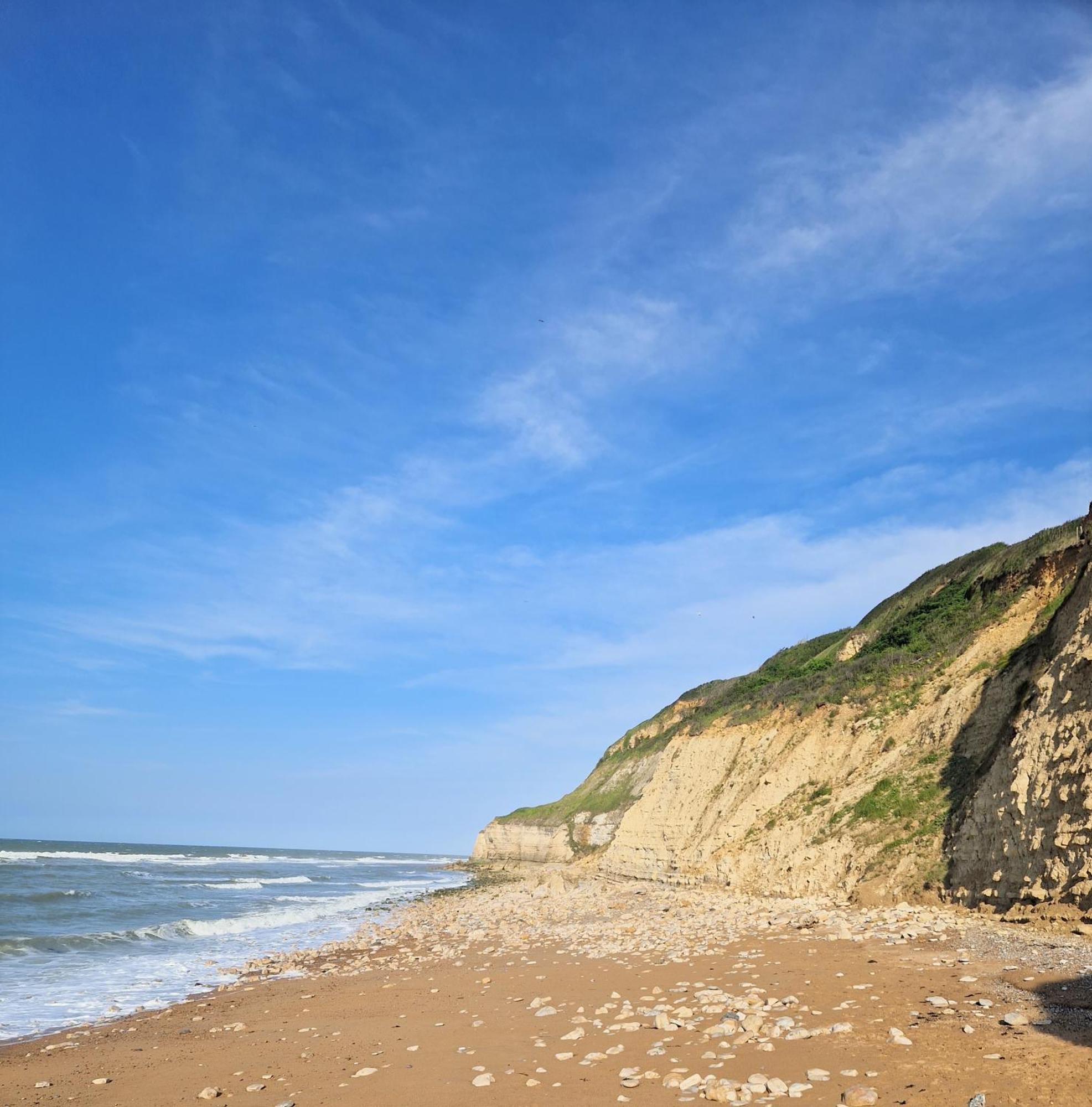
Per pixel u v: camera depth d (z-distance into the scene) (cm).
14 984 2214
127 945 3053
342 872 11625
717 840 3478
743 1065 962
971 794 2255
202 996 2067
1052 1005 1074
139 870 8769
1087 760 1617
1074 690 1789
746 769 3909
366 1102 1020
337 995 1959
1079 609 2084
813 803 3055
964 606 3725
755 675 6288
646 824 4650
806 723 3656
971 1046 928
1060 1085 779
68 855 12238
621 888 4241
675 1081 929
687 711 9175
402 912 4694
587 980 1725
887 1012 1128
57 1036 1633
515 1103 938
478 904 4578
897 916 1928
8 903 4328
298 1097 1085
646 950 2012
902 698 3222
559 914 3422
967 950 1470
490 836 12950
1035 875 1703
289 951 2942
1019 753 1900
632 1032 1202
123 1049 1503
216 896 5647
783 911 2325
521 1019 1422
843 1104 801
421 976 2144
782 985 1383
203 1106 1097
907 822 2459
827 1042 1010
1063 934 1505
